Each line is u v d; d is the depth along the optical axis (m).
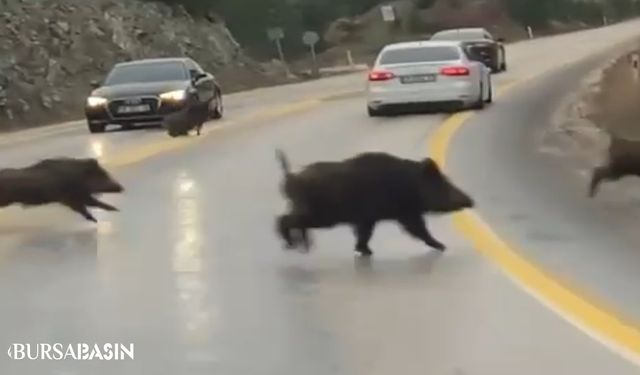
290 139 22.59
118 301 9.22
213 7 61.91
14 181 12.98
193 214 13.62
